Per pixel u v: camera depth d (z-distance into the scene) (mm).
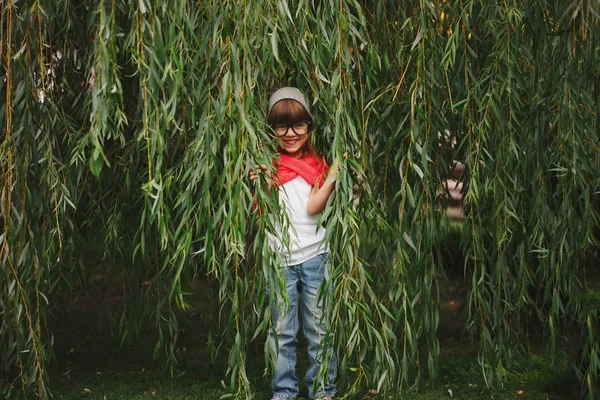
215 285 3984
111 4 2885
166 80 3084
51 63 3307
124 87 3672
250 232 3092
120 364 4641
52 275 3572
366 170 3309
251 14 2869
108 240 3674
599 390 3598
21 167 3139
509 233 3553
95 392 4020
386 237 3389
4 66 3111
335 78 2980
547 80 3250
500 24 3236
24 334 3439
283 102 3393
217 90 3080
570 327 4199
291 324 3520
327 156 3586
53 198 3145
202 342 5156
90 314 5922
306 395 3922
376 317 3424
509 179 3422
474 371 4297
